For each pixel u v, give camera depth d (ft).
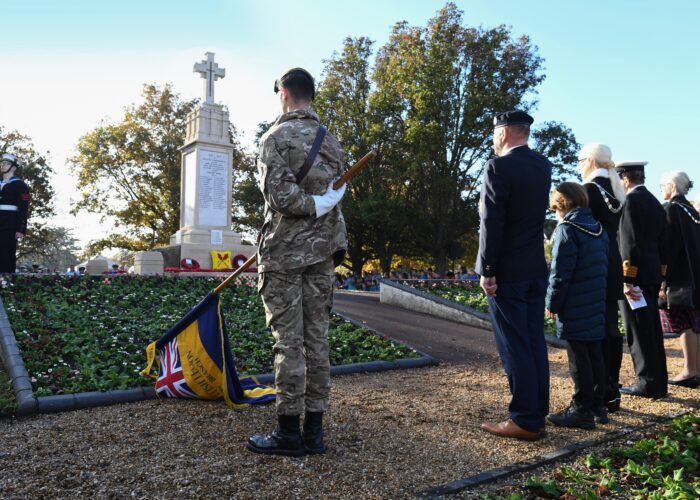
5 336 20.02
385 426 13.62
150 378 17.46
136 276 34.30
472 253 124.77
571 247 14.23
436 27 105.09
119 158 116.26
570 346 14.37
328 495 9.34
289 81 11.98
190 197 51.44
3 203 32.50
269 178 11.02
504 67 107.65
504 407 15.93
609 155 16.67
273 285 11.32
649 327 17.65
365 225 108.88
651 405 16.67
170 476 9.97
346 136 110.32
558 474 10.55
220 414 14.40
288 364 11.17
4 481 9.76
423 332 31.01
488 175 13.29
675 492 9.37
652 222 17.46
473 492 9.77
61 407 15.15
